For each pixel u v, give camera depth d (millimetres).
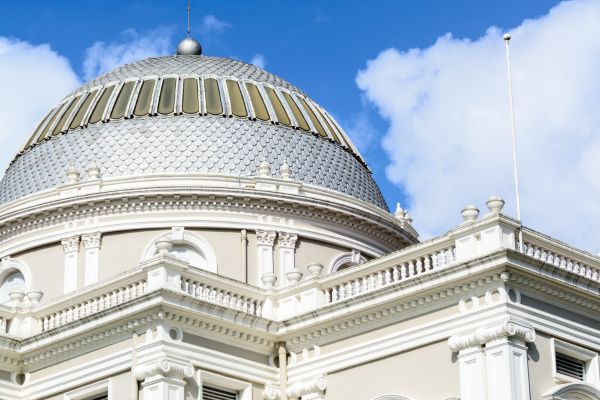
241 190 47938
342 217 49812
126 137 50594
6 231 50094
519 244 35875
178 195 47750
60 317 41094
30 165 52094
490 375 34500
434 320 36469
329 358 38781
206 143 50281
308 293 40250
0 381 40500
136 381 37281
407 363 36812
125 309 38062
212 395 38375
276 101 52969
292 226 48688
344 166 52719
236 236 47906
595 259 38219
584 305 37031
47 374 40406
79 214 48500
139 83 52625
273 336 39938
